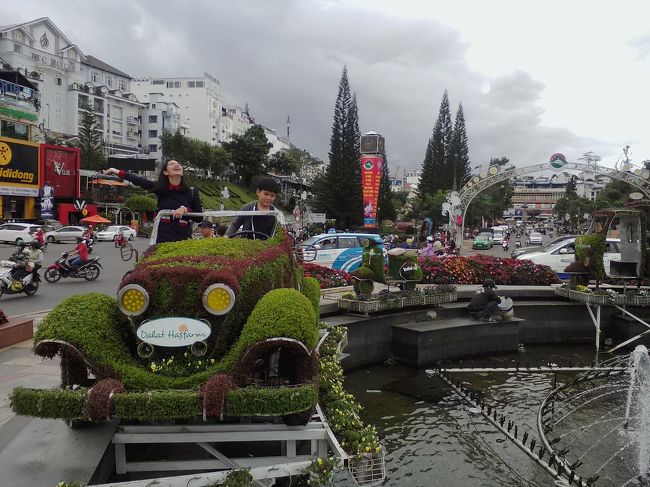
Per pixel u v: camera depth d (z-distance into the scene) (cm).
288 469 360
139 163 4538
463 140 6200
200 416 372
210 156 6656
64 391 339
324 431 388
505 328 1052
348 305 966
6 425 413
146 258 439
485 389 805
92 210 4362
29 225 2969
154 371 369
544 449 548
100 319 378
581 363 977
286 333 355
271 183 562
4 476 333
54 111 6081
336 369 579
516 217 13162
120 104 6931
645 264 1103
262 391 339
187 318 369
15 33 5638
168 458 415
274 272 454
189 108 8756
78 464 347
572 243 1650
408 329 955
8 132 3834
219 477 347
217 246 464
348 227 5012
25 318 796
